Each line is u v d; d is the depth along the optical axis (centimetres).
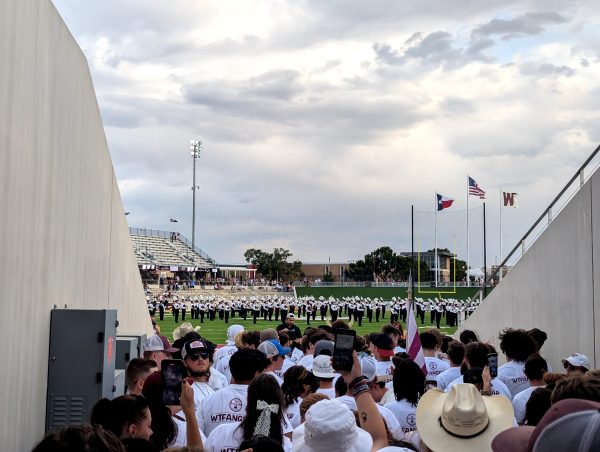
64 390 901
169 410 555
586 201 1255
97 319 911
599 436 215
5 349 745
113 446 306
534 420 511
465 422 363
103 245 1378
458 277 11244
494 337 1848
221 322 5128
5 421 746
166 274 9544
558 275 1397
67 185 1036
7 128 750
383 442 427
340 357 448
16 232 782
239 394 614
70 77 1053
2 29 729
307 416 388
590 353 1241
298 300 5725
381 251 11206
